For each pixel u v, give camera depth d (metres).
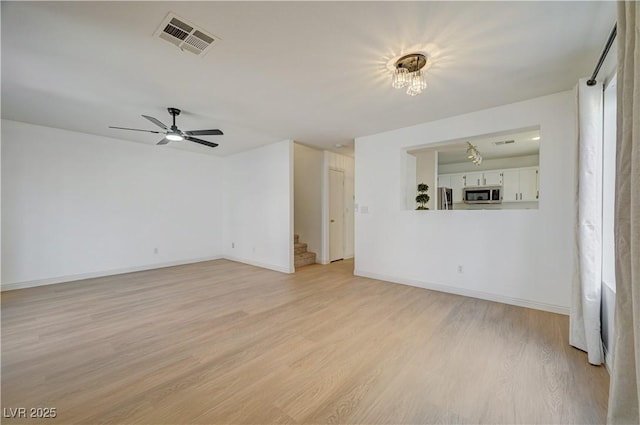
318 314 2.90
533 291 3.04
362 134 4.41
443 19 1.72
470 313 2.91
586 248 2.05
